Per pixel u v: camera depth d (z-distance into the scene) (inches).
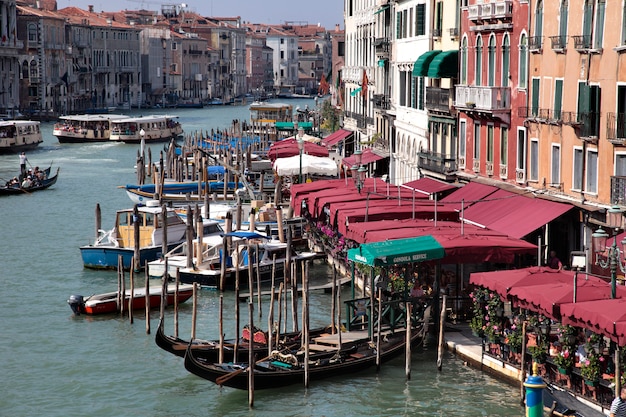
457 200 1706.4
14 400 1221.7
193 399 1213.1
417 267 1425.9
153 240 1951.3
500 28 1689.2
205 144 4483.3
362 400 1170.6
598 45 1363.2
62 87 7332.7
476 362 1234.0
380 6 2797.7
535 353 1088.2
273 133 4731.8
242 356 1305.4
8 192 3078.2
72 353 1397.6
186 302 1683.1
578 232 1433.3
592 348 1007.0
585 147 1401.3
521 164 1635.1
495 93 1676.9
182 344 1316.4
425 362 1268.5
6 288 1788.9
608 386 991.6
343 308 1622.8
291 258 1790.1
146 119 5137.8
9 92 6565.0
